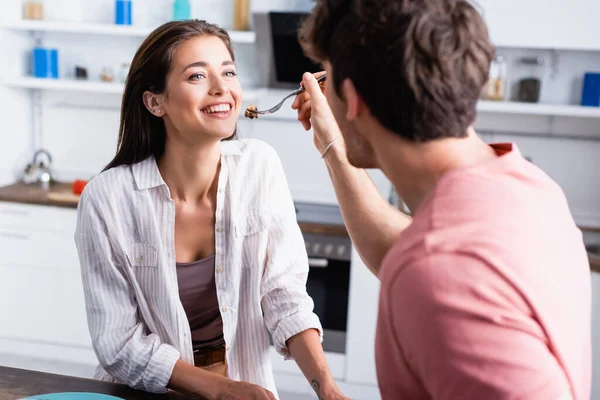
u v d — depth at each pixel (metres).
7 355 3.54
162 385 1.30
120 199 1.40
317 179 3.58
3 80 3.58
